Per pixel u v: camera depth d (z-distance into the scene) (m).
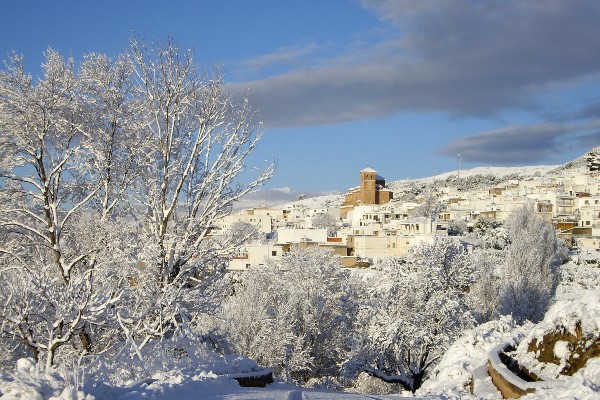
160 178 22.80
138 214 22.66
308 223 159.25
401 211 135.38
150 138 22.84
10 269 19.66
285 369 36.28
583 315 16.00
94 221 22.25
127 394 10.82
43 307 17.23
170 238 22.42
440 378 19.91
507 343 19.50
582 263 78.62
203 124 23.00
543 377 15.48
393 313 36.38
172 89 22.38
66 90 21.92
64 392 9.40
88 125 22.30
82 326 17.81
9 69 20.80
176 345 18.53
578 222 112.81
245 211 159.88
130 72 23.34
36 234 21.78
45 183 20.95
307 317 41.56
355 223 145.25
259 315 36.28
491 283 51.19
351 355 36.78
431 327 36.03
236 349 34.78
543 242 60.22
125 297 19.45
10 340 20.00
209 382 13.62
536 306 52.03
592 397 11.36
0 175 20.53
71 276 20.28
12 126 20.59
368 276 56.47
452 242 38.78
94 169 22.73
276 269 46.19
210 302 21.78
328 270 44.41
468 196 161.88
